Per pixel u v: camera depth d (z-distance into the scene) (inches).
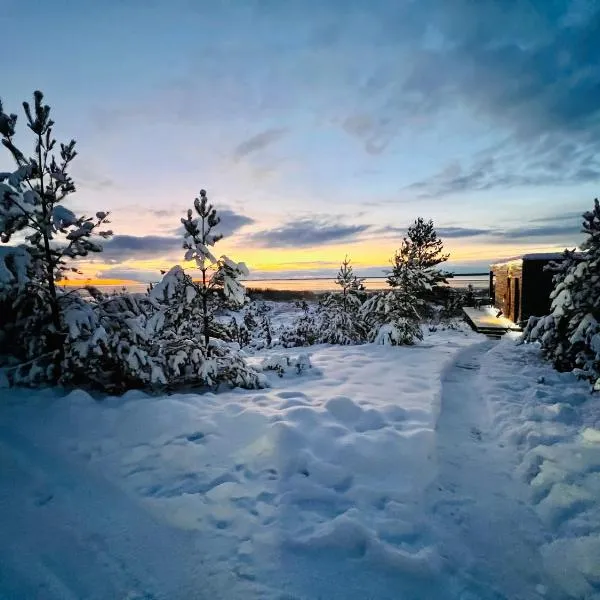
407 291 537.6
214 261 252.7
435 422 204.7
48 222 217.6
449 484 148.7
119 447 172.2
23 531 117.5
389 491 144.2
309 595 97.5
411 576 103.6
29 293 225.5
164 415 193.8
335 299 579.5
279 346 567.2
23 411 195.0
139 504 133.6
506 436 188.9
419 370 323.3
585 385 262.7
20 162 214.1
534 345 413.7
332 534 117.6
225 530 122.0
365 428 199.5
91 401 203.6
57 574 102.6
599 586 99.9
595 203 295.6
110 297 257.9
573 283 300.0
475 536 119.7
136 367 219.1
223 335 298.4
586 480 142.8
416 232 611.5
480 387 268.8
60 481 144.9
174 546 114.3
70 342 217.9
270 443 172.9
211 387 255.8
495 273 928.9
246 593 97.7
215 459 165.2
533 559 110.1
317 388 268.8
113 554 110.5
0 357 239.9
